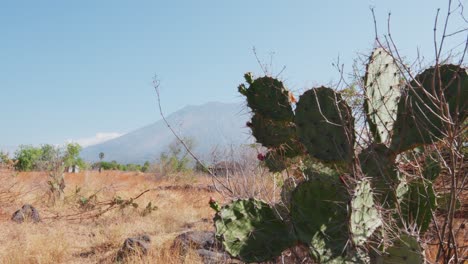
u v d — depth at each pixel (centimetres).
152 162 1816
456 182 320
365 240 295
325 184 318
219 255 534
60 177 1097
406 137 337
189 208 1020
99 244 686
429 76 334
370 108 342
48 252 618
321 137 350
